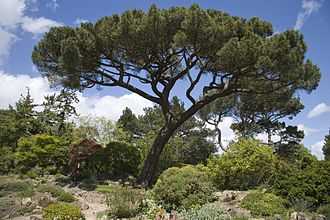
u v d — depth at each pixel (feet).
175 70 73.61
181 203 41.01
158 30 62.49
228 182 54.13
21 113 94.43
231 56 59.52
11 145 86.79
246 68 64.49
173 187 42.27
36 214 41.68
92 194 53.72
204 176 45.32
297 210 37.50
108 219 39.58
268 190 42.83
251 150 53.88
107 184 62.90
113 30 64.75
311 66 65.26
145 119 143.64
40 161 70.95
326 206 37.78
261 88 68.59
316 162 43.88
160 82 72.54
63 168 70.54
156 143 69.62
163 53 66.74
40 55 68.18
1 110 100.07
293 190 40.11
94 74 70.54
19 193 50.93
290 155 103.96
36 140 72.79
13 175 70.64
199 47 63.41
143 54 66.08
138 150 74.08
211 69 66.39
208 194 42.55
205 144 108.68
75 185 60.95
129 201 41.88
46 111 96.84
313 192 39.73
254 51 60.08
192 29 60.90
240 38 65.46
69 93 97.81
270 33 70.85
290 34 64.85
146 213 40.09
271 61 60.13
